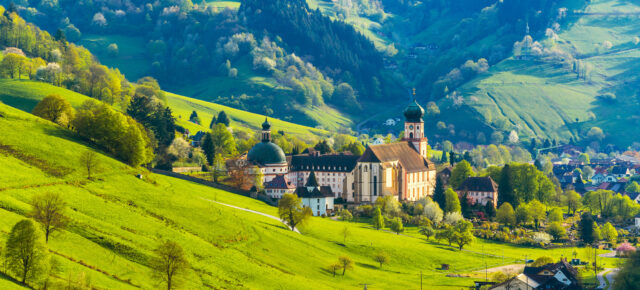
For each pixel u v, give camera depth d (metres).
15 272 148.75
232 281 197.75
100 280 166.25
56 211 179.38
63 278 157.75
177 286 174.75
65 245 179.38
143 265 186.88
